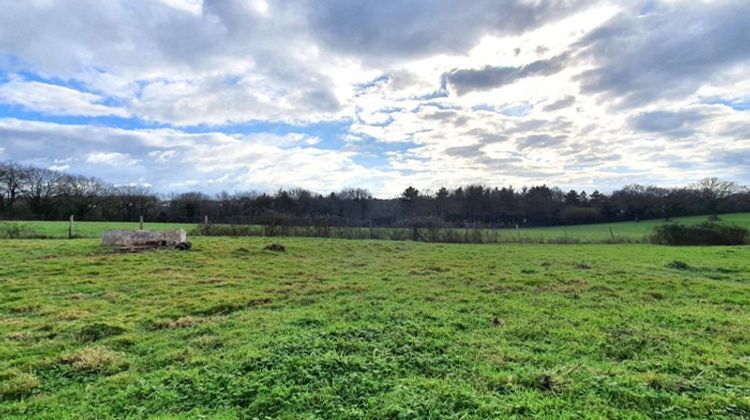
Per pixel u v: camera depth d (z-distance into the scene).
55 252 16.42
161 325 7.74
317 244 23.44
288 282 12.06
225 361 5.73
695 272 14.83
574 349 6.48
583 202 56.38
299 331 7.08
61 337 6.96
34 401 4.75
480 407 4.46
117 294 10.17
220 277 12.66
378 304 9.27
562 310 8.86
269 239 25.33
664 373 5.46
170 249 18.02
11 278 11.80
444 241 29.50
